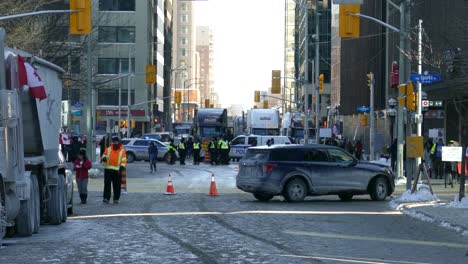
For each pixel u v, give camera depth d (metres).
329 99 135.25
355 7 28.09
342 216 22.77
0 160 15.50
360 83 91.62
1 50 15.77
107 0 111.81
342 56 108.38
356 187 28.64
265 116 78.50
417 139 27.78
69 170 23.48
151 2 121.12
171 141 64.94
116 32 112.62
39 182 19.02
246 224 20.20
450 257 14.63
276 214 23.19
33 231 18.00
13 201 16.03
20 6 39.28
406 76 35.78
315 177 28.05
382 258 14.34
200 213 23.41
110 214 23.19
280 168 27.64
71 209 23.11
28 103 17.62
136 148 68.62
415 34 40.16
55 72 20.28
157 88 131.62
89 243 16.19
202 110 82.25
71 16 27.88
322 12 137.25
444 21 40.09
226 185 38.59
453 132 55.56
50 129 19.55
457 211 22.92
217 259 13.77
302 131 88.94
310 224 20.36
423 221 21.44
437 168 43.66
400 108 39.09
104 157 27.19
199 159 65.94
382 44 78.25
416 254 14.98
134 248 15.31
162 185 38.38
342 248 15.70
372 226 20.06
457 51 32.00
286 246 15.81
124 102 113.06
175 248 15.30
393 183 29.59
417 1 44.19
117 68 112.38
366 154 84.81
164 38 152.12
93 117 61.00
